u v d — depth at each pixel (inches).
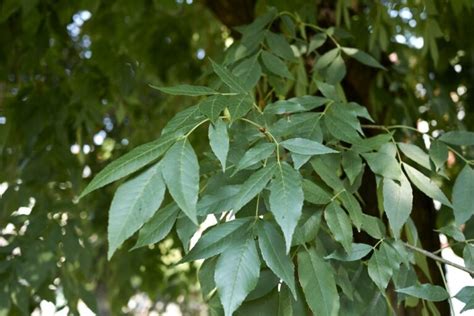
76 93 56.2
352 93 53.1
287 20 40.1
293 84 45.6
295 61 37.7
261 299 26.5
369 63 39.8
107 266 78.3
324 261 25.9
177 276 87.6
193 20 77.0
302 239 25.4
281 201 22.7
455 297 26.7
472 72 58.4
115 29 64.5
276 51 37.4
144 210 22.5
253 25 38.8
